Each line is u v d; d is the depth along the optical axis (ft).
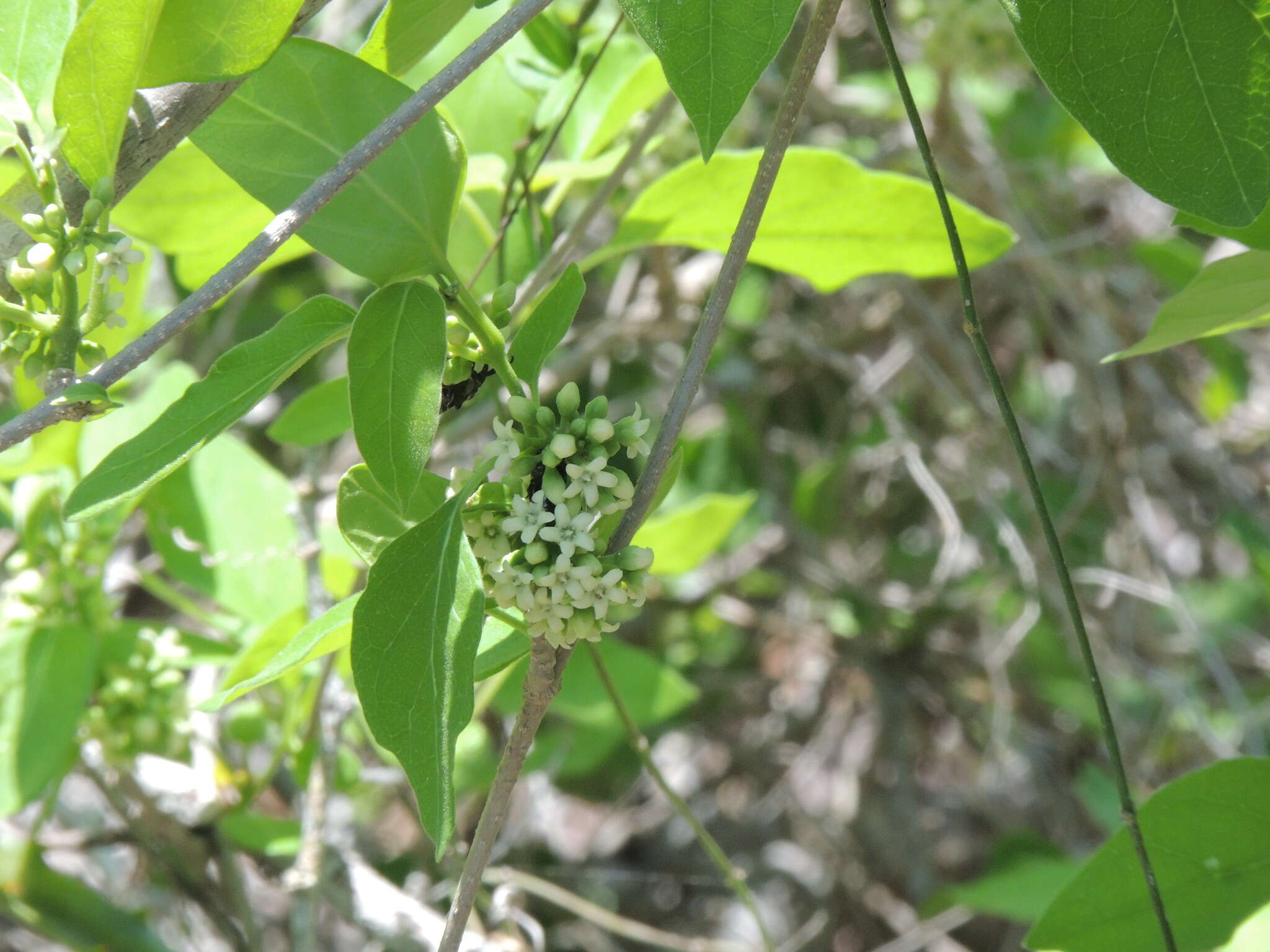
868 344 3.21
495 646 1.44
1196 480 3.31
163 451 1.32
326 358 3.06
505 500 1.37
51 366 1.37
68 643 1.92
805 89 1.39
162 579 2.90
